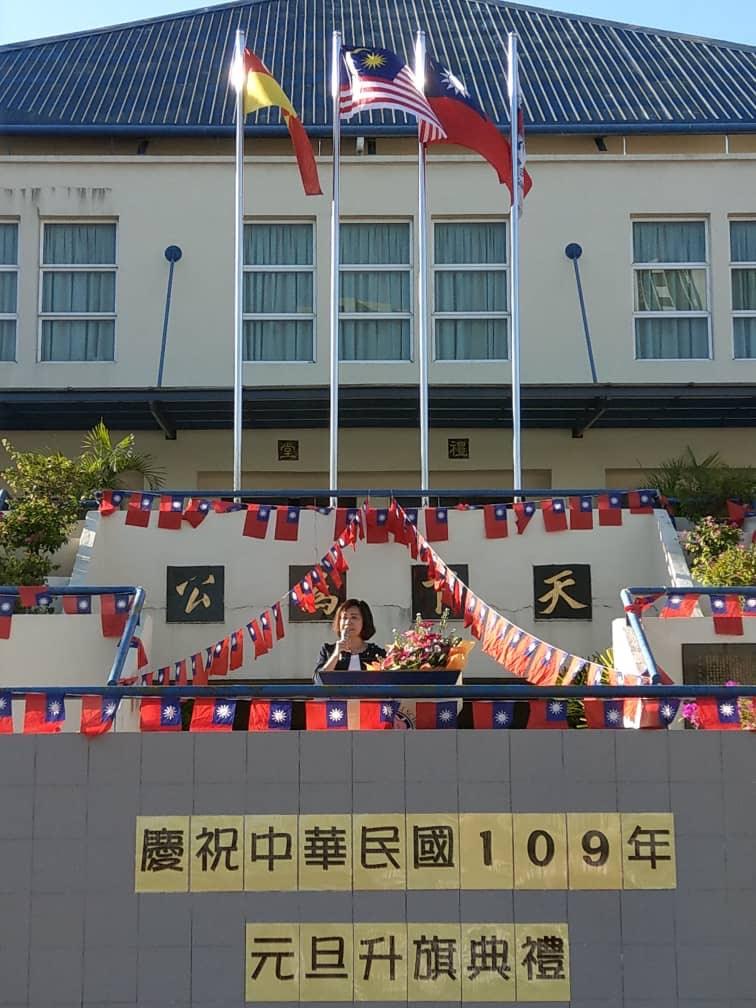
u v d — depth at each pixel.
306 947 6.26
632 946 6.25
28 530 10.88
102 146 16.11
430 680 7.51
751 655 8.72
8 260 15.22
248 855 6.35
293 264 15.31
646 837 6.35
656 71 17.94
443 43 18.84
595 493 11.07
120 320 15.05
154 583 10.63
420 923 6.28
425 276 12.06
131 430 14.98
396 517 10.55
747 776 6.40
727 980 6.21
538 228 15.27
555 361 15.02
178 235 15.23
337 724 6.57
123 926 6.29
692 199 15.29
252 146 16.02
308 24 19.47
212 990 6.23
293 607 10.57
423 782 6.41
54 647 8.53
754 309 15.28
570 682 8.12
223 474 15.23
